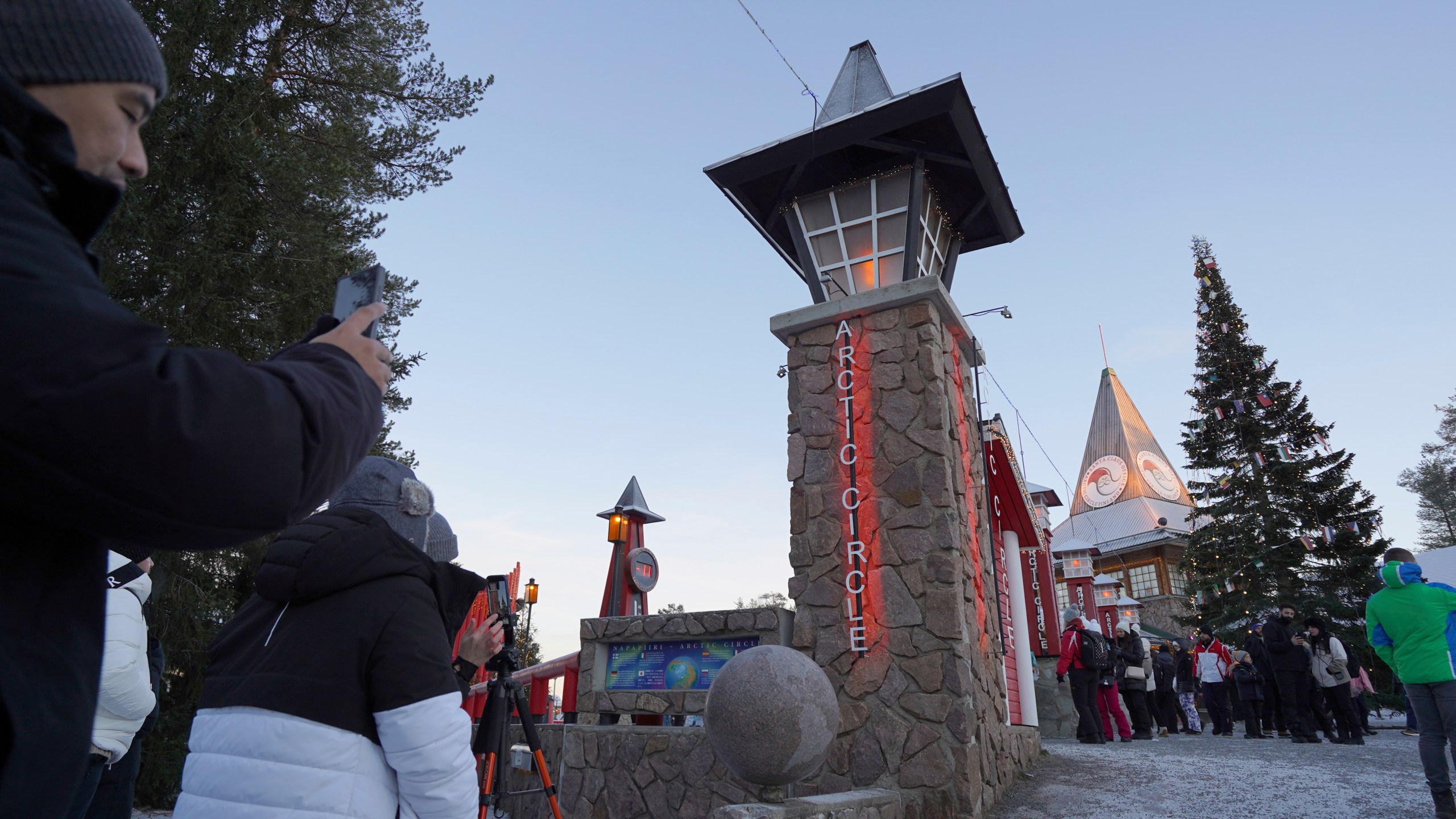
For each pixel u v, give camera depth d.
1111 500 40.62
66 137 0.79
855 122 8.55
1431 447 54.88
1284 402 30.05
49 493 0.71
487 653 2.73
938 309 8.38
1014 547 11.15
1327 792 6.60
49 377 0.65
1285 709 10.91
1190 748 9.73
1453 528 59.41
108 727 3.34
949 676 6.77
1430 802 6.21
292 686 1.69
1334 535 26.38
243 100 11.27
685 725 8.35
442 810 1.73
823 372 8.40
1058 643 16.05
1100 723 11.09
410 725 1.70
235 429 0.77
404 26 16.77
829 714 5.20
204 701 1.85
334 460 0.90
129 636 3.39
